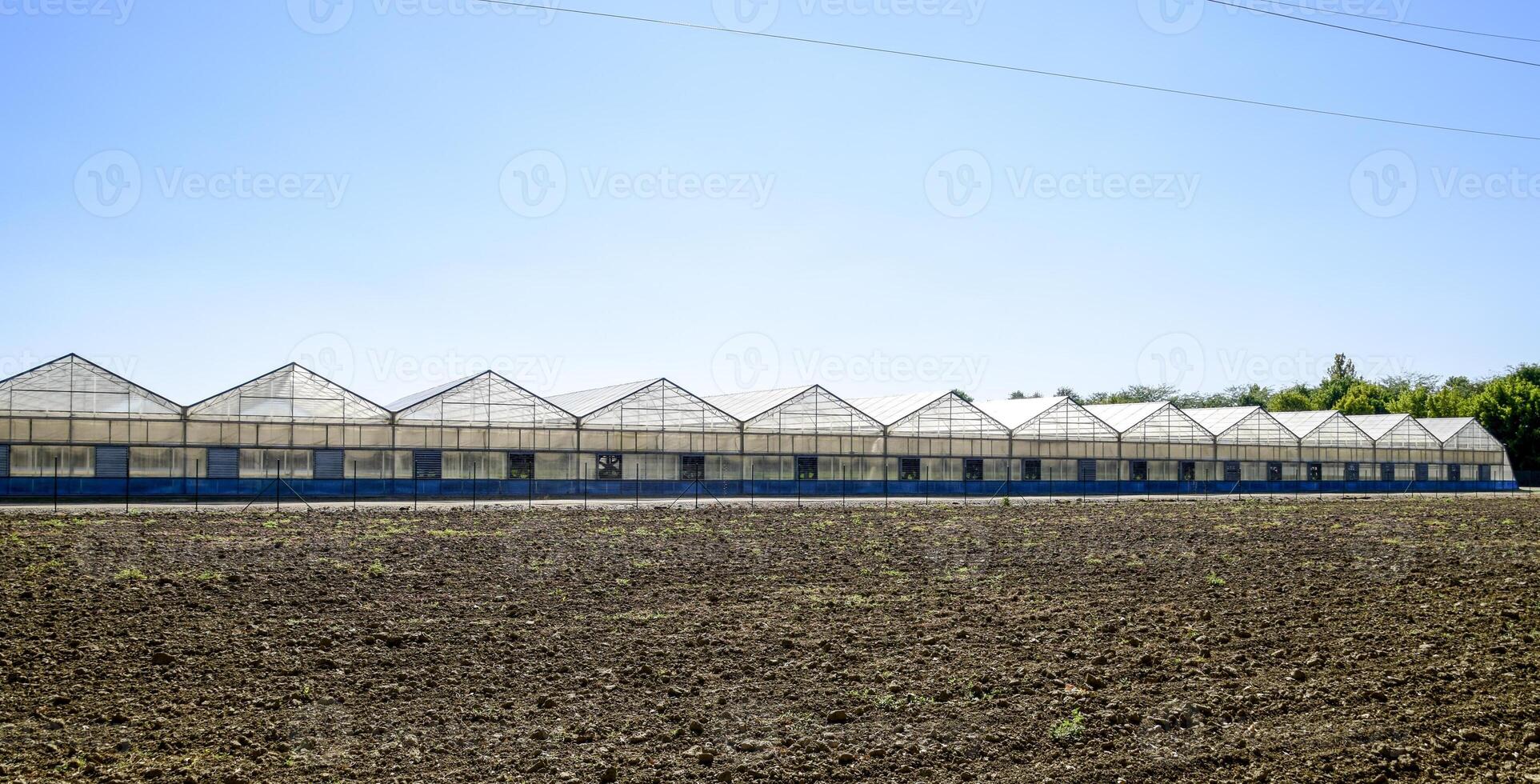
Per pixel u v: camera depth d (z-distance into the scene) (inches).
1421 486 3376.0
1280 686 647.8
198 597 826.8
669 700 613.0
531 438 2306.8
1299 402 5064.0
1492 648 721.0
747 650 719.1
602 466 2359.7
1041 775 512.7
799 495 2439.7
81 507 1680.6
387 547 1105.4
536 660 689.0
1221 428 3127.5
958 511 1791.3
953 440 2704.2
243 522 1347.2
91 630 719.1
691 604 864.9
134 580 876.6
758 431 2503.7
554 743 541.3
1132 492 2928.2
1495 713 597.3
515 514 1572.3
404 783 486.9
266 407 2105.1
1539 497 2674.7
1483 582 959.0
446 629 759.1
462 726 563.5
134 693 600.7
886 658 703.7
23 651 663.1
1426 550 1210.6
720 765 518.0
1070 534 1395.2
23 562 944.3
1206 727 579.2
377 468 2181.3
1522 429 3791.8
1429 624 795.4
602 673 661.3
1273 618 821.2
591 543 1193.4
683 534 1322.6
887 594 922.7
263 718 568.4
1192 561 1122.0
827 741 550.3
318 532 1234.0
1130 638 756.0
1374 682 654.5
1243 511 1843.0
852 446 2596.0
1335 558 1142.3
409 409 2212.1
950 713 595.8
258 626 749.3
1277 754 542.0
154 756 511.5
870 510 1809.8
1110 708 605.0
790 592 924.0
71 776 484.4
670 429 2423.7
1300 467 3189.0
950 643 743.7
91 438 1969.7
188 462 2038.6
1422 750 547.5
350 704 595.2
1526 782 509.4
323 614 788.0
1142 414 3016.7
